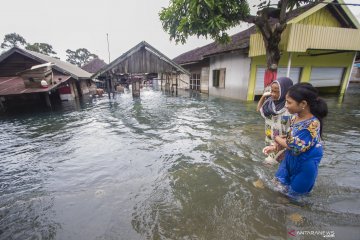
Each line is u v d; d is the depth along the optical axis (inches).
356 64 917.8
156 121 311.3
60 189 129.6
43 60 546.0
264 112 127.9
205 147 193.0
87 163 168.1
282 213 96.9
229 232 87.4
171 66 597.9
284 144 93.3
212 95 622.5
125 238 86.8
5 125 321.7
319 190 113.4
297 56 480.1
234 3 237.9
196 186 125.7
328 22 434.6
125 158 175.6
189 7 234.7
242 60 473.7
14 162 175.6
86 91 868.6
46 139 238.7
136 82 655.8
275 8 255.3
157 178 138.5
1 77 553.0
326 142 192.2
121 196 118.5
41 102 582.2
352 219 91.4
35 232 93.0
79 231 92.4
